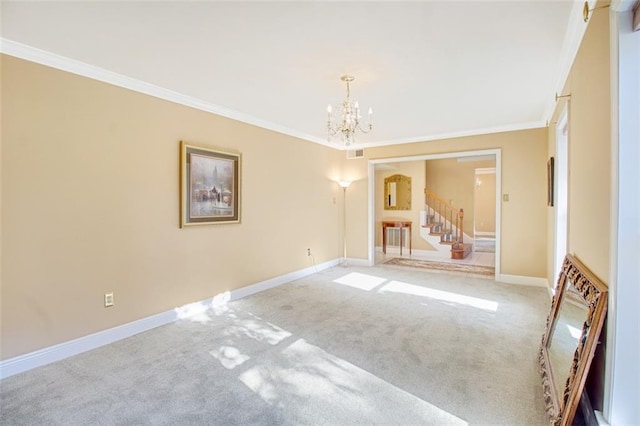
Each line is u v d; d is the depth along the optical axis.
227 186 4.39
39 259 2.74
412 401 2.19
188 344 3.08
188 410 2.10
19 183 2.63
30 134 2.69
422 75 3.20
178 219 3.80
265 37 2.48
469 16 2.22
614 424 1.56
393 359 2.75
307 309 4.04
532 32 2.42
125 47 2.64
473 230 9.15
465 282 5.39
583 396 1.92
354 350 2.92
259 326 3.50
